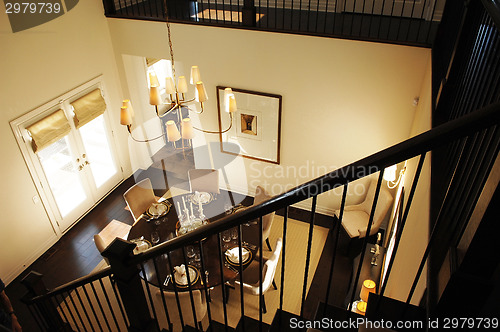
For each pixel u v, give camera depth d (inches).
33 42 193.9
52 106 210.8
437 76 138.9
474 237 50.1
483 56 80.7
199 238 66.6
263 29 193.6
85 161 240.4
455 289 54.9
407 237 123.5
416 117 181.0
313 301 190.1
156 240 183.8
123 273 88.6
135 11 226.7
